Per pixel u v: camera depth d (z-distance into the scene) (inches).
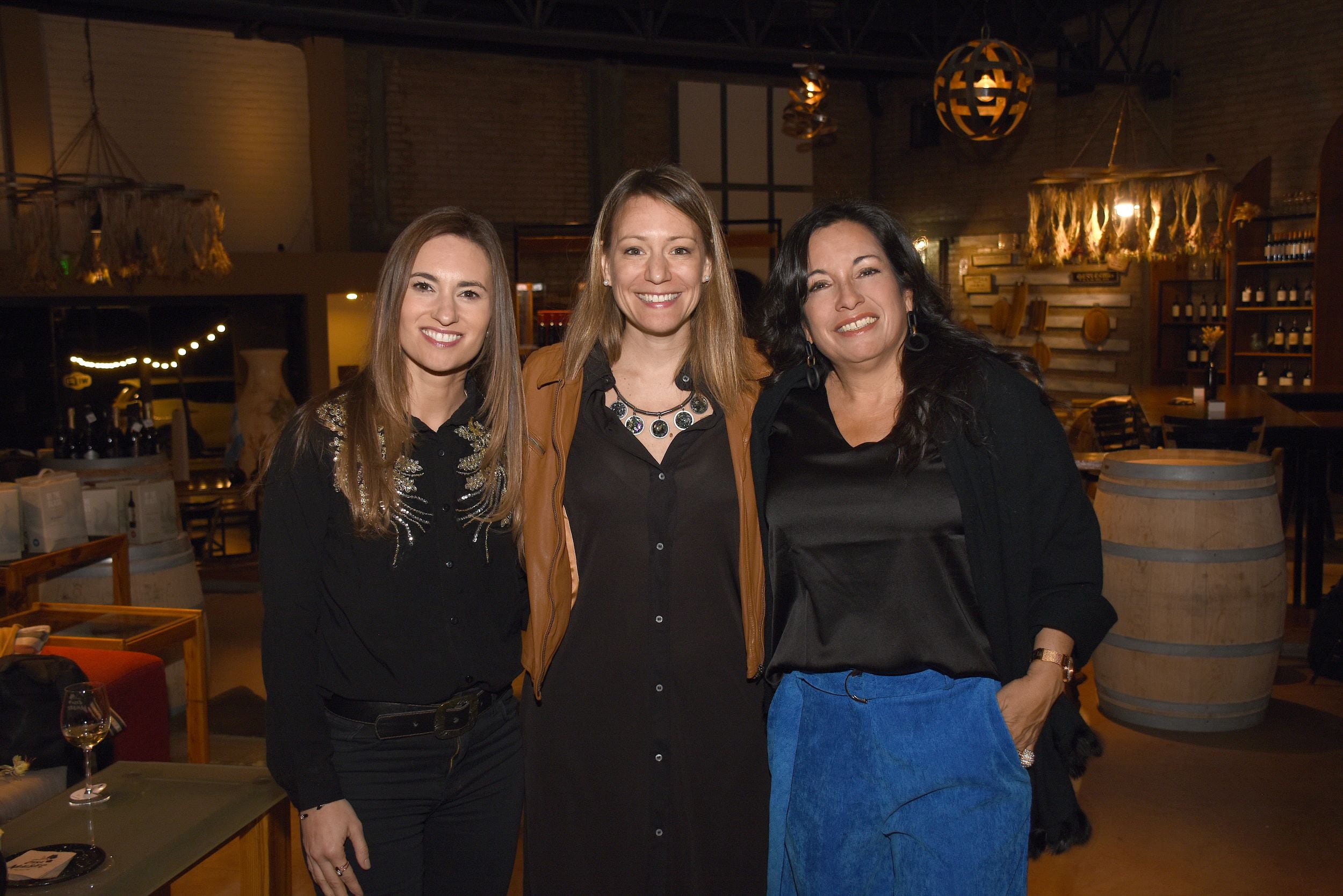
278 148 392.2
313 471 69.2
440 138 436.1
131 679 129.1
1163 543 158.2
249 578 294.2
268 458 71.1
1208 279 399.5
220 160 382.3
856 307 72.2
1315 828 131.0
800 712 75.9
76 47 354.9
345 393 71.5
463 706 73.2
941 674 72.0
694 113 478.6
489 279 73.0
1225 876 120.1
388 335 70.6
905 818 72.2
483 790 75.5
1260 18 375.9
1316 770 147.9
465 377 76.0
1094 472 214.5
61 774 109.1
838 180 523.5
